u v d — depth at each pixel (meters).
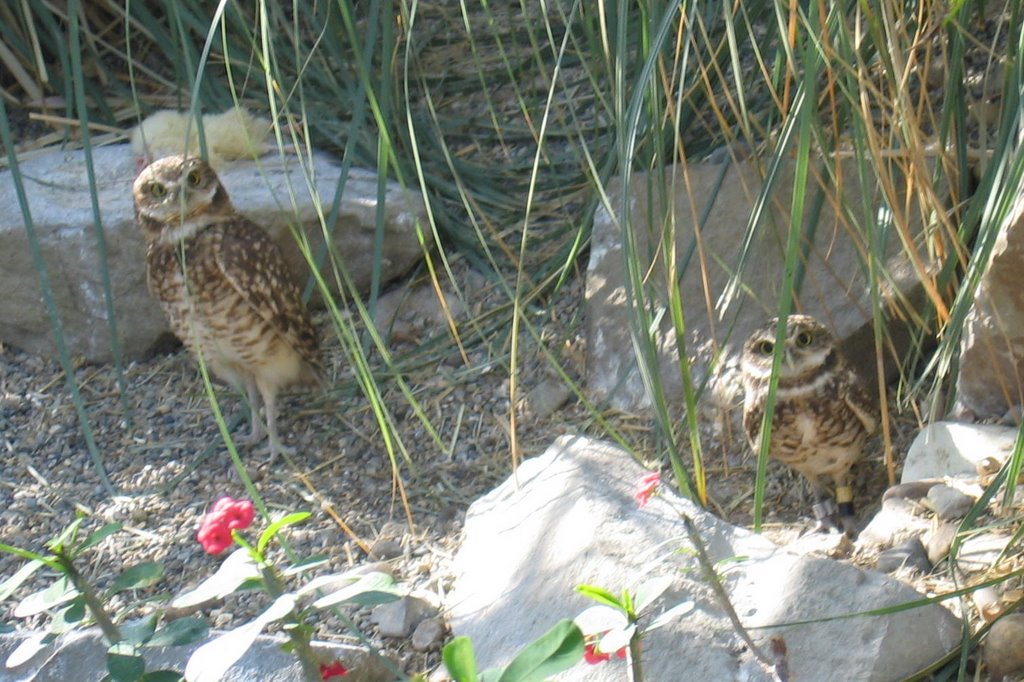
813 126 3.62
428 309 5.68
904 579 3.78
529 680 2.39
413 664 3.81
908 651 3.39
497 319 5.54
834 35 3.69
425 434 5.07
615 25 4.83
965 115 4.72
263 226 5.54
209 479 4.92
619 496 4.03
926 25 4.25
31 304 5.60
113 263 5.47
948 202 4.74
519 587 3.86
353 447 5.05
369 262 5.72
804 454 4.41
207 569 4.39
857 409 4.34
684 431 4.85
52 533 4.63
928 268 4.52
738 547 3.78
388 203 5.66
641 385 5.02
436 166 6.12
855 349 4.84
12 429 5.25
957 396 4.59
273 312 4.94
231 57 6.51
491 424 5.08
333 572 4.31
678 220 5.23
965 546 3.83
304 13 6.28
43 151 6.23
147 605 4.17
